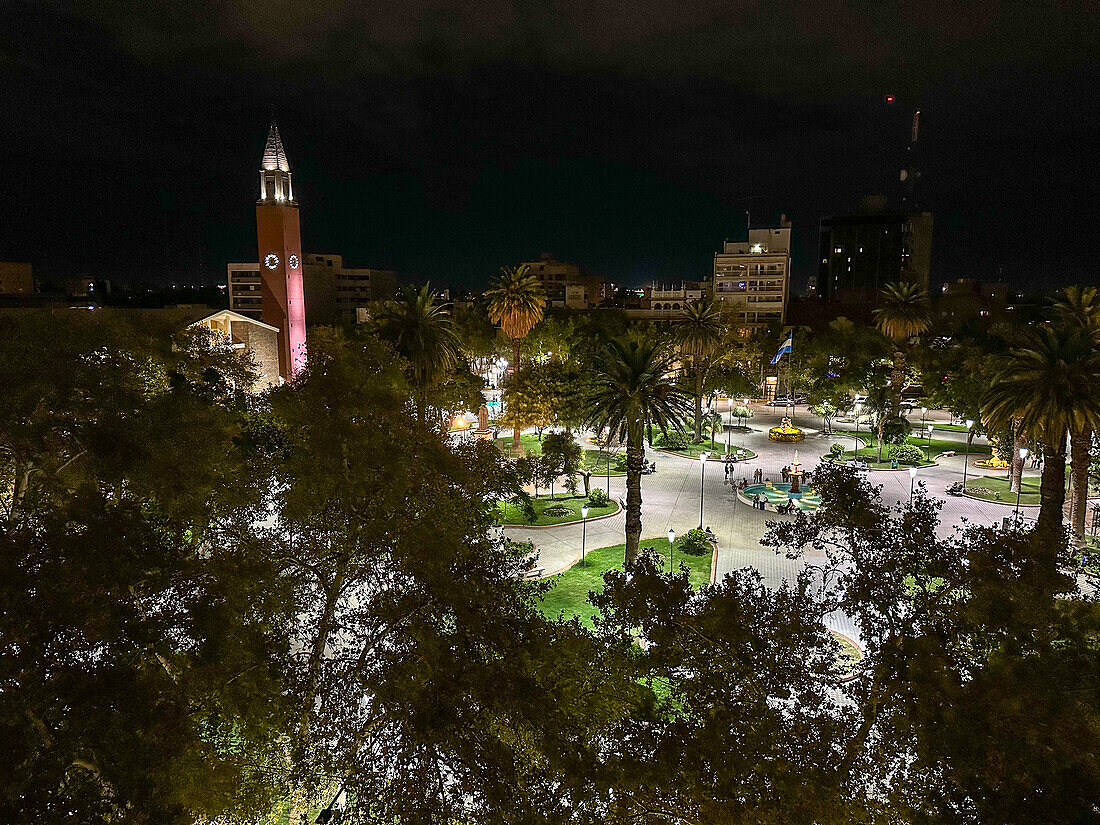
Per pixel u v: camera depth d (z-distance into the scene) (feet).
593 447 212.02
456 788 42.75
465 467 59.41
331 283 472.03
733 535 129.80
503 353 261.44
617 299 519.19
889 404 211.61
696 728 39.86
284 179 243.60
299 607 49.24
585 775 39.58
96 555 37.32
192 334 76.84
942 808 35.32
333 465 49.21
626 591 46.70
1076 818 32.04
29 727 33.88
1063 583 39.52
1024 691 34.32
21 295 393.91
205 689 41.39
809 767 36.06
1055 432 105.70
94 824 33.04
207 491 49.93
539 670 44.98
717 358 247.50
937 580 64.80
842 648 83.05
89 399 48.52
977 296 470.80
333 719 46.19
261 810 42.45
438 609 47.78
